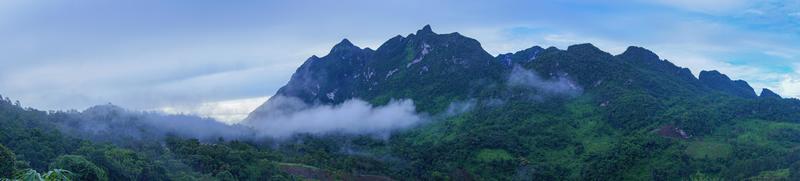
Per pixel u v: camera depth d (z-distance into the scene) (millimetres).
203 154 198000
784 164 196750
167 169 162750
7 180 37156
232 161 197125
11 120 175250
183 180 158250
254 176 194750
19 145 147250
